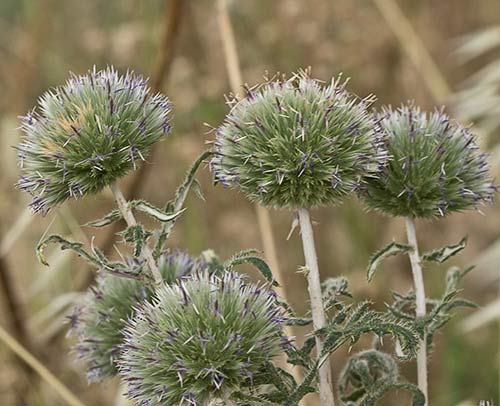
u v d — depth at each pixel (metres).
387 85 12.51
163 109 5.21
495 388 10.87
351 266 11.98
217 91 12.05
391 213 5.34
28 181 5.11
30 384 9.60
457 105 10.64
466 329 9.52
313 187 4.89
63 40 13.99
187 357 4.61
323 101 5.04
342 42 12.42
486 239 11.76
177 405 4.63
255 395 4.76
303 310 11.57
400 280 11.70
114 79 5.26
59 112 5.14
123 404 8.17
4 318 9.56
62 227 10.55
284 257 11.80
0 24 14.04
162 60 9.62
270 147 4.94
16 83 12.05
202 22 12.59
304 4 12.31
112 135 4.98
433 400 10.98
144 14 12.34
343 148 4.96
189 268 5.79
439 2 13.48
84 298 6.18
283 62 12.30
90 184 4.98
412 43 11.34
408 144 5.33
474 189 5.44
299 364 4.68
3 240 9.39
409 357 4.38
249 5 12.39
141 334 4.77
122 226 9.85
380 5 11.51
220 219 12.17
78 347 5.96
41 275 9.93
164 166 12.36
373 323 4.41
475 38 11.09
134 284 5.95
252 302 4.73
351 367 5.09
